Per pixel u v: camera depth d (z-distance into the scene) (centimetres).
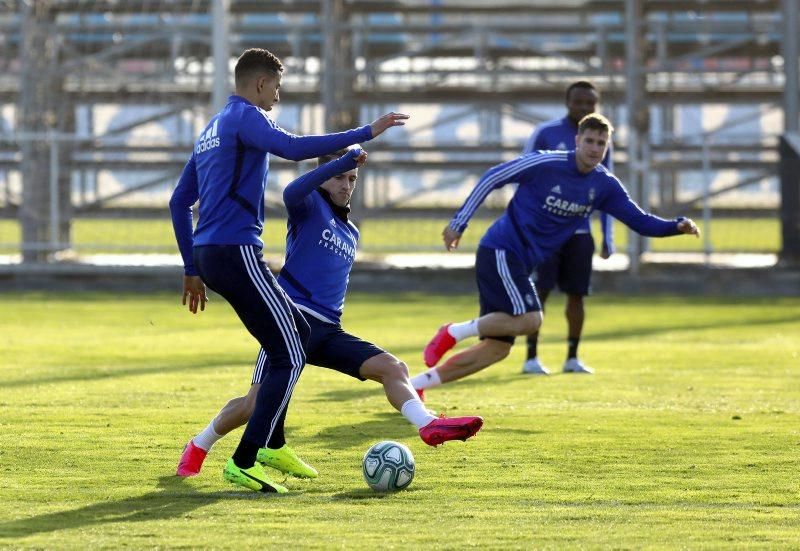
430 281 7350
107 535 1769
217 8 7481
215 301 6775
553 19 10112
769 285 7206
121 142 7544
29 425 2769
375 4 8556
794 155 7206
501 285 3105
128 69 10550
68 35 8956
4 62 8850
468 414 2964
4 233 9738
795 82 7538
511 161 3070
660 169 7694
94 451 2450
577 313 3866
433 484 2147
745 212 7781
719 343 4759
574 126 3950
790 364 4069
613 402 3183
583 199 3042
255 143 2038
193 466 2216
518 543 1727
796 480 2186
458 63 9588
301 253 2270
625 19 8162
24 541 1730
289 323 2106
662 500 2020
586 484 2147
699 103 8538
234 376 3706
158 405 3094
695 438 2622
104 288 7488
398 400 2192
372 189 8900
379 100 8638
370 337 4872
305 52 8769
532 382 3612
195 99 8600
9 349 4456
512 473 2242
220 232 2073
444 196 9275
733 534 1784
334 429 2725
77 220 7669
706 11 8581
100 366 3956
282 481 2178
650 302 6769
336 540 1741
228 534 1778
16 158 8531
